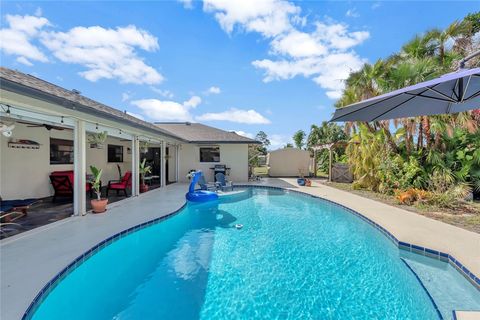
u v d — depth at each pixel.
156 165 18.23
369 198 11.12
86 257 4.72
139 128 8.98
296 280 4.54
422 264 5.07
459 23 10.90
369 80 12.49
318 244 6.29
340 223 8.18
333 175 18.17
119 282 4.47
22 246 4.98
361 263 5.23
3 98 4.87
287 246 6.16
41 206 8.45
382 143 12.46
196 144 17.70
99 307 3.75
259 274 4.76
